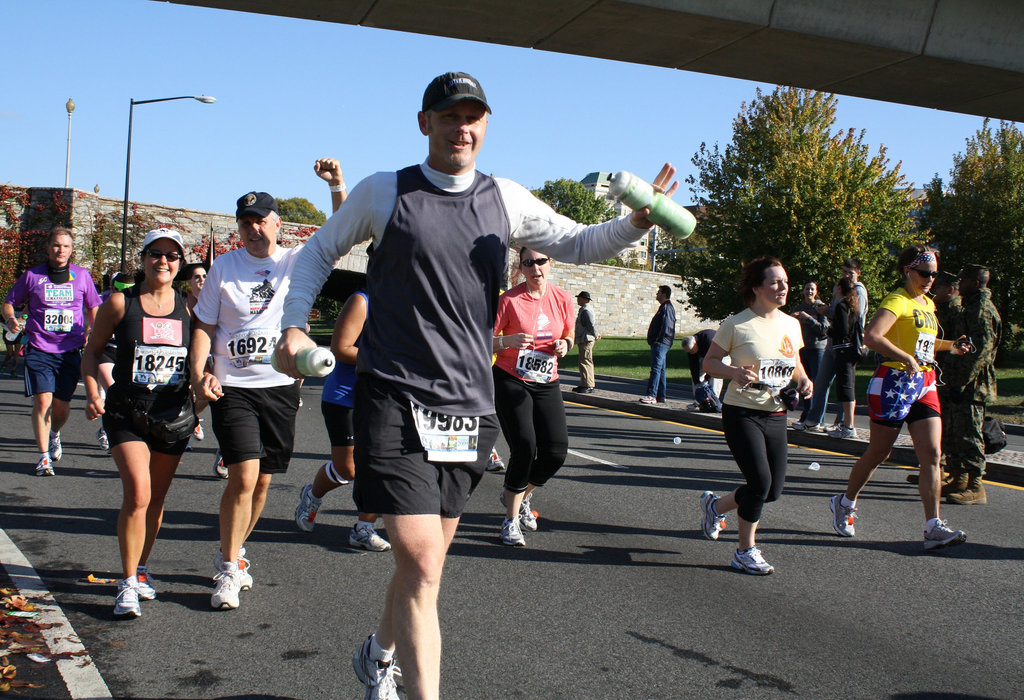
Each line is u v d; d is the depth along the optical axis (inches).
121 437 163.8
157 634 157.9
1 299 1185.4
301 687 137.3
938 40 443.2
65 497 262.7
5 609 166.1
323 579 192.7
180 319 169.9
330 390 215.2
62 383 302.8
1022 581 205.6
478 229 104.1
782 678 146.9
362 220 103.2
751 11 407.8
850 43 430.3
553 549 224.1
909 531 252.1
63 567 195.0
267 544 219.6
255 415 170.9
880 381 232.2
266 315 170.1
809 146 1061.1
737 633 167.5
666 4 393.4
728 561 218.2
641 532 244.4
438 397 102.7
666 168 103.9
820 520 264.2
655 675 146.7
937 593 195.5
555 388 226.5
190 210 1254.3
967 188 1160.8
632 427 479.5
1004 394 771.4
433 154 103.5
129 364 164.2
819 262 1025.5
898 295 231.3
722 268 1094.4
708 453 389.7
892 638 167.2
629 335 1786.4
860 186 1037.8
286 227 1279.5
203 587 184.7
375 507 101.0
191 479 297.0
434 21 402.3
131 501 163.5
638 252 2566.4
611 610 178.7
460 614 174.2
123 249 1103.6
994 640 167.3
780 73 478.9
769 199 1040.8
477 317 105.2
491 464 332.8
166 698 132.3
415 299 102.4
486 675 144.9
